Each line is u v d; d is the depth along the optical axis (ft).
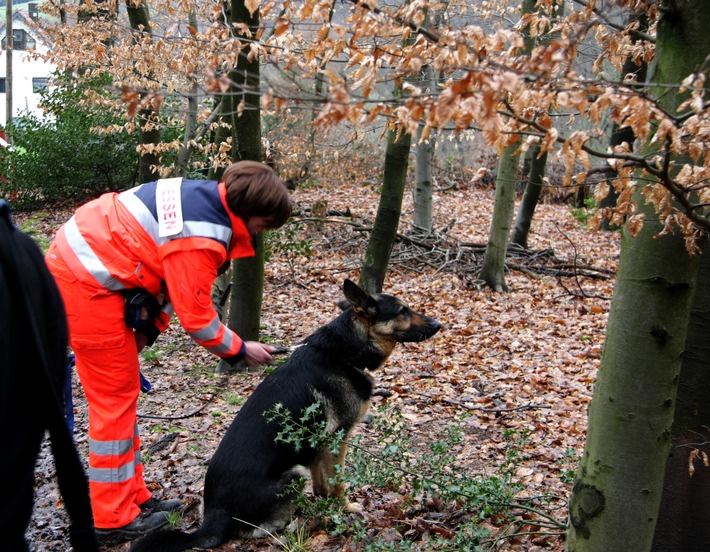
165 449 18.28
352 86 7.97
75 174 59.72
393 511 13.82
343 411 13.84
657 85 6.77
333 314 34.09
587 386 23.80
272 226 12.39
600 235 57.06
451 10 29.27
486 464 17.17
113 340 12.14
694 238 7.60
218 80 6.67
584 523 9.11
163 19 35.29
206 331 11.95
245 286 23.76
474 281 40.22
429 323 14.48
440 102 6.28
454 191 75.82
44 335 6.25
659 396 8.44
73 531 6.55
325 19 9.14
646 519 8.79
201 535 11.94
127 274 11.91
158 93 7.11
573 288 40.63
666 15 8.16
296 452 13.30
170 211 11.71
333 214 53.42
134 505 13.17
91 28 36.14
